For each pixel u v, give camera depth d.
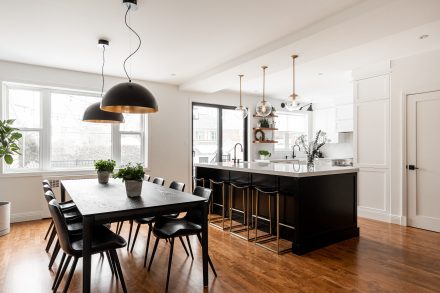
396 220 4.47
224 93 7.05
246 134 7.55
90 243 2.06
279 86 6.49
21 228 4.28
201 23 3.11
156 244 2.87
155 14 2.90
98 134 5.48
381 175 4.67
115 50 3.97
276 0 2.63
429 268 2.86
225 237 3.85
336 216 3.69
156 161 5.90
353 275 2.71
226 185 4.82
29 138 4.87
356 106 4.99
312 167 4.01
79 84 5.08
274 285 2.53
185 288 2.48
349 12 2.71
